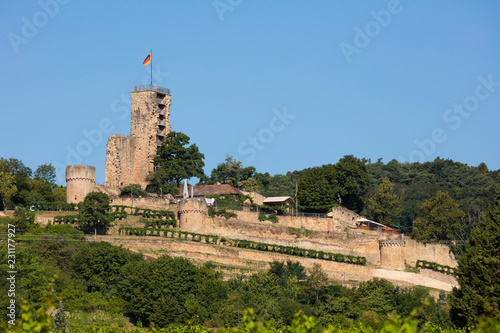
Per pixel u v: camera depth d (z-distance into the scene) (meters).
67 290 94.94
